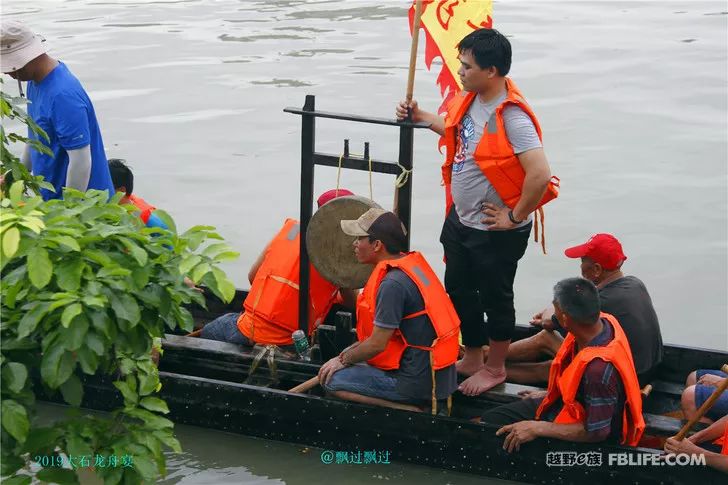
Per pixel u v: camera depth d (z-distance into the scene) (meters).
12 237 5.77
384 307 9.24
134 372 7.16
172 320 6.51
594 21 29.30
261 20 29.88
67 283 5.95
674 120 20.38
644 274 14.02
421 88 22.31
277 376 10.61
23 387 6.12
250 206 16.33
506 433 9.16
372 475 9.64
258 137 19.70
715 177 17.39
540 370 10.52
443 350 9.43
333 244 10.16
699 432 8.84
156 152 18.86
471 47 9.25
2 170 9.20
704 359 10.27
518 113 9.24
